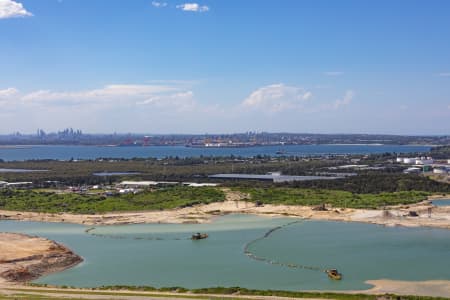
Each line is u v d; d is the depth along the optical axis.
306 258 139.75
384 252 145.25
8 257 139.50
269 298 100.00
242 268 130.75
